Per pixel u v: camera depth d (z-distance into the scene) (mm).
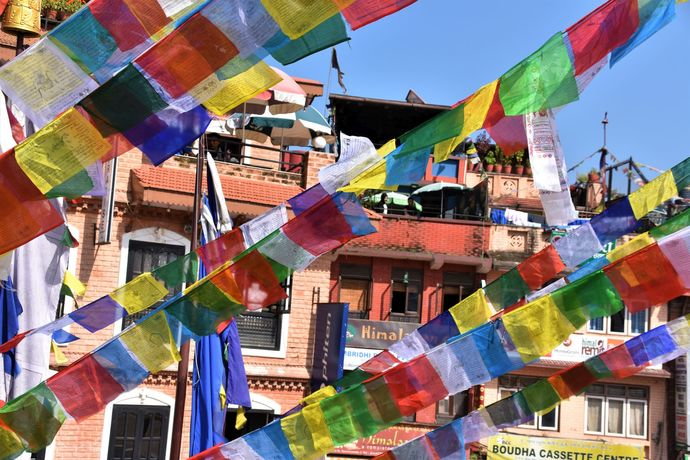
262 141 25047
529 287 8500
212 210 15766
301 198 7879
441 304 25141
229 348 16109
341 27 4562
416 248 24922
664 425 26688
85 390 6234
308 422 6613
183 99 4688
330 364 20312
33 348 8961
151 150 4844
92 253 18906
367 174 5930
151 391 19219
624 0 5285
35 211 4871
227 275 6285
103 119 4703
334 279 24578
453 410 25125
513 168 33719
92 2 4590
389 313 24781
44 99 4719
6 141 7742
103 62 4699
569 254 8414
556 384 8148
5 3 7914
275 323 21297
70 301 18562
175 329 6328
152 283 8102
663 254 6203
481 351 6484
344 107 29297
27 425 6164
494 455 24766
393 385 6551
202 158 14406
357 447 23609
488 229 25391
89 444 18578
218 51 4582
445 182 31078
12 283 8867
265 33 4547
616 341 26531
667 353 7934
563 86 5371
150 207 19375
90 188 4855
